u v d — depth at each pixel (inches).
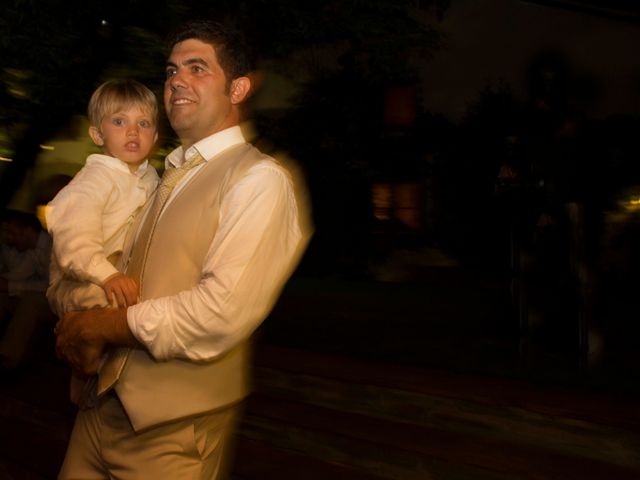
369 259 438.9
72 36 183.3
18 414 179.8
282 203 66.0
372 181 432.8
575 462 122.4
